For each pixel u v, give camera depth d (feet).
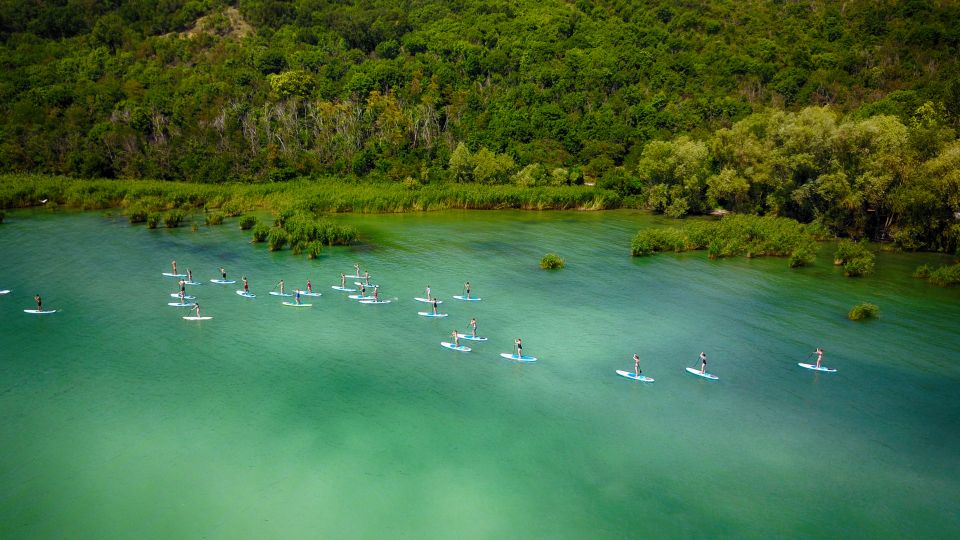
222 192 430.20
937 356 197.88
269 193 434.30
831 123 360.28
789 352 200.95
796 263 299.79
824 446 149.28
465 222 402.31
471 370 184.85
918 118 405.59
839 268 299.38
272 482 131.23
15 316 216.13
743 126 415.03
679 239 332.80
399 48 647.97
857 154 353.31
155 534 115.65
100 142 485.56
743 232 338.54
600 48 627.05
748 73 591.37
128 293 242.99
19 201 395.34
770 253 325.21
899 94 488.02
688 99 569.64
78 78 562.66
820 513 125.80
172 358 186.80
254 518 120.47
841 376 184.44
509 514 123.34
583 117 558.97
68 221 364.17
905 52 572.10
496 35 650.02
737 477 136.87
